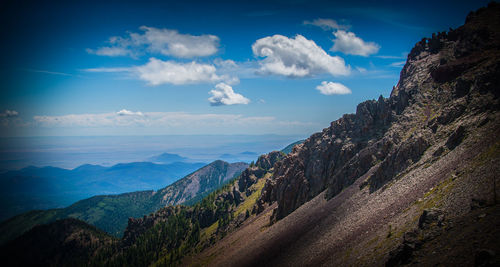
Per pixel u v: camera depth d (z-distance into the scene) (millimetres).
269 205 186125
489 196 44500
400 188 74062
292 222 119500
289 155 195500
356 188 100500
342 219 86812
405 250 45344
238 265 114938
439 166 68750
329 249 73812
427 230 46938
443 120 88625
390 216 65438
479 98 80375
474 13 134125
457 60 116438
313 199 128375
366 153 111688
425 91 119125
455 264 36688
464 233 40719
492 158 53375
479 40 115750
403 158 87000
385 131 121688
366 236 65375
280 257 96625
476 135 66875
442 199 54312
